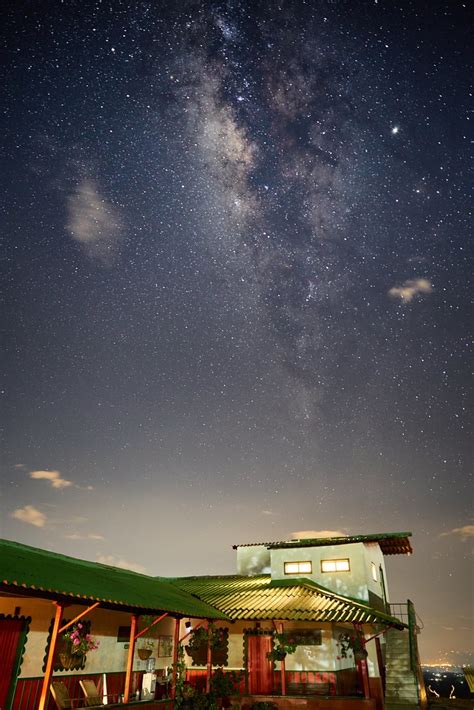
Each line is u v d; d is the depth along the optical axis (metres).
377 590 24.38
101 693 14.94
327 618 17.52
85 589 12.11
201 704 15.56
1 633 11.98
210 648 18.05
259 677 19.31
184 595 19.78
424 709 21.05
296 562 23.75
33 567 11.79
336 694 18.20
